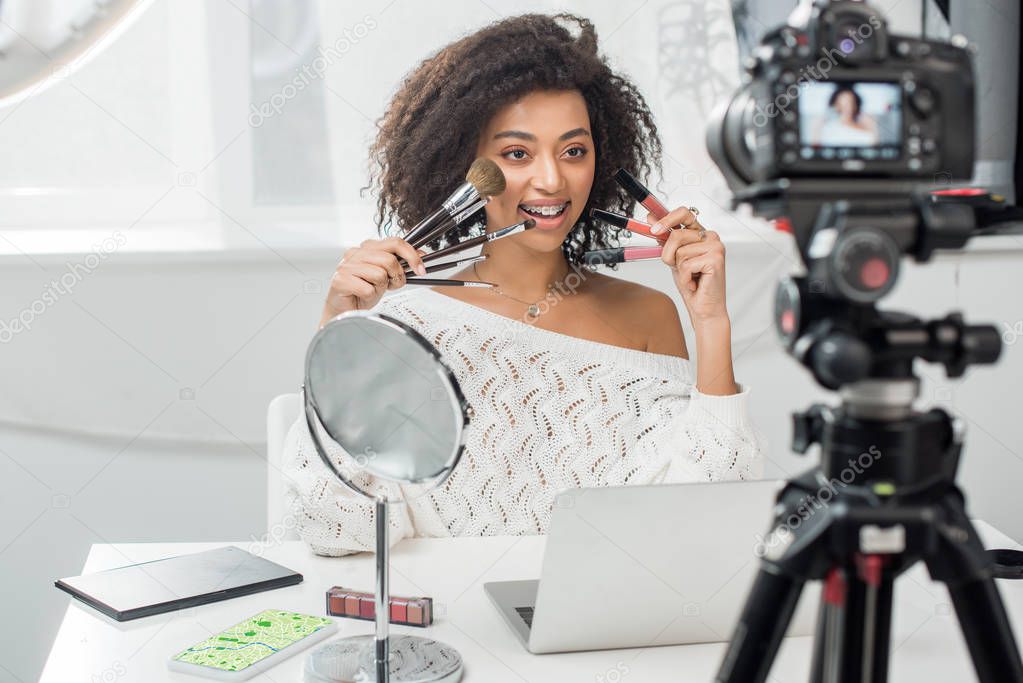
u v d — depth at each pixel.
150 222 2.08
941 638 0.97
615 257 1.44
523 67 1.40
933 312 2.08
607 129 1.60
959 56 0.56
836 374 0.52
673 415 1.49
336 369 0.74
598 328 1.58
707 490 0.87
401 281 1.23
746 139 0.58
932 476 0.55
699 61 2.08
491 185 1.26
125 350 2.06
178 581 1.10
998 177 1.96
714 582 0.92
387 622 0.81
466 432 0.72
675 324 1.64
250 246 2.06
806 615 0.96
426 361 0.70
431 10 2.07
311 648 0.95
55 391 2.06
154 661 0.92
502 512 1.42
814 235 0.55
